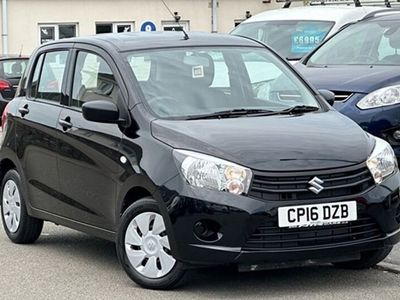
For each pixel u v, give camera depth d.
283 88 6.77
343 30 10.11
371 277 6.25
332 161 5.69
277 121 6.16
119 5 28.22
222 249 5.50
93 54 6.88
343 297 5.75
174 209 5.61
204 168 5.57
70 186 6.78
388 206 5.80
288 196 5.57
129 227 6.00
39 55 7.65
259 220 5.50
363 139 6.00
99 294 5.93
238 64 6.84
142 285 5.96
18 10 27.23
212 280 6.19
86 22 27.94
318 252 5.61
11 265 6.84
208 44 6.94
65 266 6.77
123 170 6.08
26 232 7.54
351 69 8.86
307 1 16.92
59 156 6.88
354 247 5.70
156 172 5.76
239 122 6.08
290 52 11.88
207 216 5.51
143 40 6.88
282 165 5.59
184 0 28.81
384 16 10.04
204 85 6.54
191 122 6.06
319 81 8.59
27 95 7.64
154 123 6.05
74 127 6.71
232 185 5.52
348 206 5.65
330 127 6.11
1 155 7.77
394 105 8.20
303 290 5.93
